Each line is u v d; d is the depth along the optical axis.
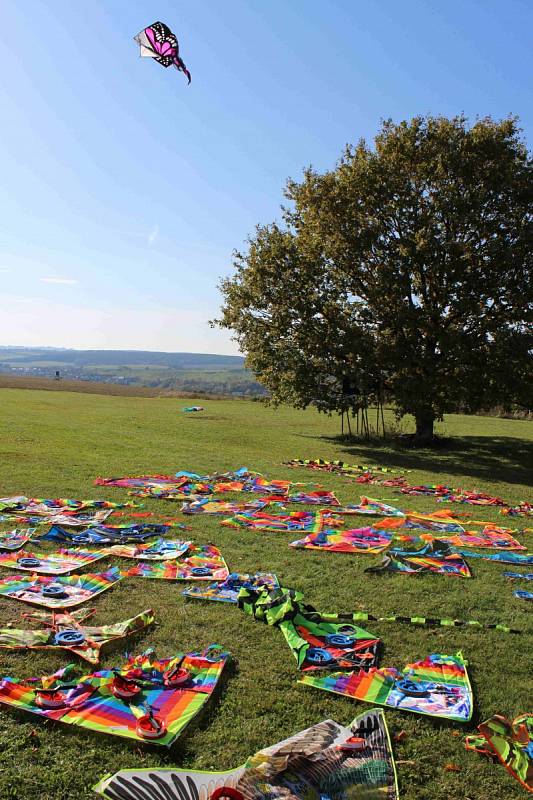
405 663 7.64
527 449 30.00
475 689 7.12
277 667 7.33
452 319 26.09
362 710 6.53
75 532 12.48
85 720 5.98
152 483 17.61
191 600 9.23
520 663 7.86
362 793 5.24
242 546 12.12
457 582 10.77
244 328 28.59
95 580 9.78
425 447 29.70
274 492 17.50
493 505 17.66
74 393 56.62
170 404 49.38
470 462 26.03
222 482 18.56
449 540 13.41
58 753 5.57
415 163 25.59
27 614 8.48
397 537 13.29
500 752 5.85
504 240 24.62
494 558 12.34
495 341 23.94
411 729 6.24
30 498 14.86
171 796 5.06
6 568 10.24
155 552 11.34
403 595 9.96
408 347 26.05
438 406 26.16
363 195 25.97
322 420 40.50
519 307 24.86
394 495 18.28
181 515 14.24
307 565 11.18
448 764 5.75
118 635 7.81
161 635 8.00
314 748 5.70
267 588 9.50
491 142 24.75
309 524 14.05
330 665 7.41
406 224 25.92
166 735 5.81
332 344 26.44
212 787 5.17
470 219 24.48
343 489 18.70
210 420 37.47
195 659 7.22
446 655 7.89
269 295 27.41
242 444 28.06
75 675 6.90
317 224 27.47
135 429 31.09
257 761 5.45
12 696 6.30
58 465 19.52
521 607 9.81
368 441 30.64
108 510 14.22
